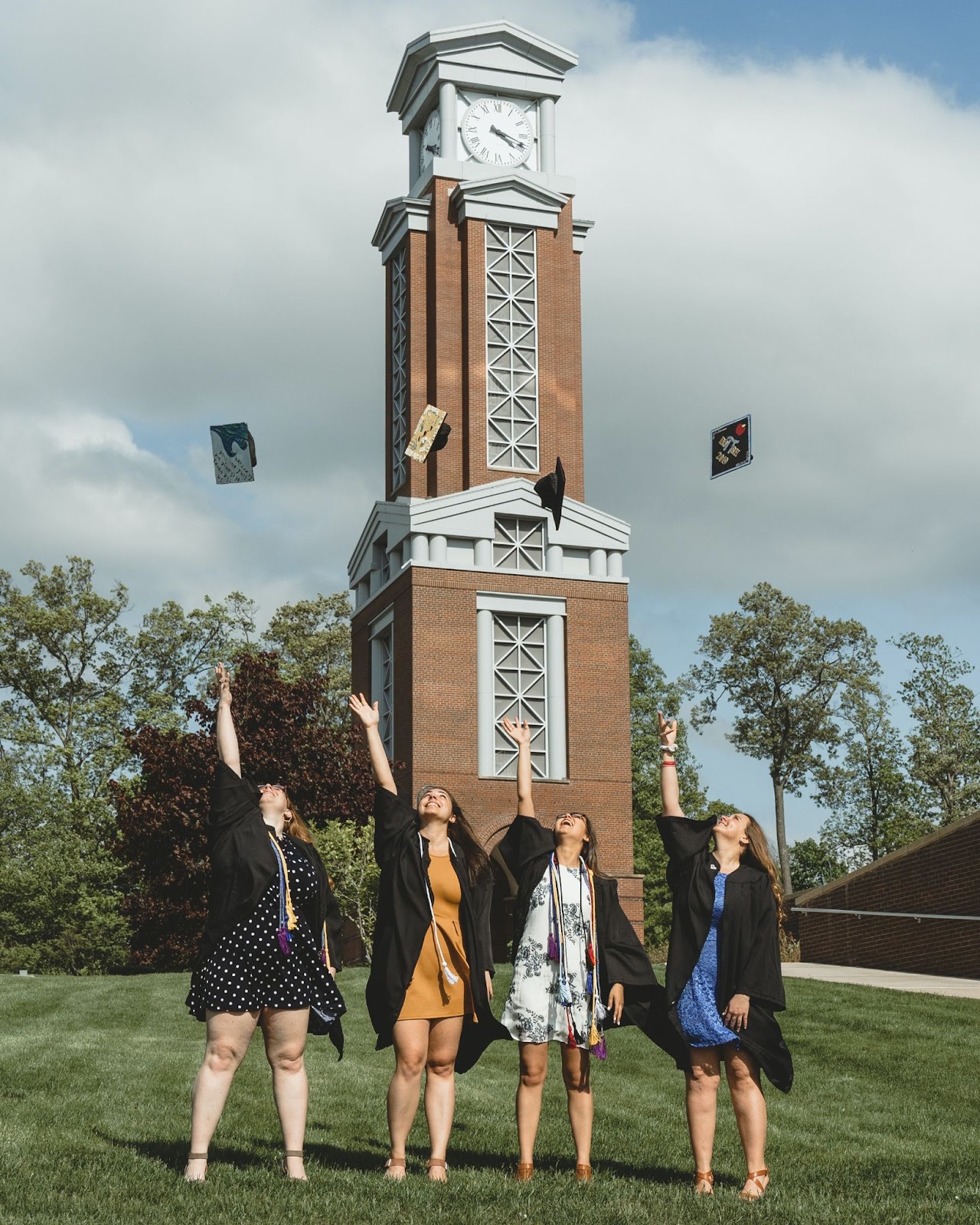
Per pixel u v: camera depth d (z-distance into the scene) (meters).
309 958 8.03
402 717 42.53
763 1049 8.47
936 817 72.88
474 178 47.94
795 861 76.50
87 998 22.30
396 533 44.38
